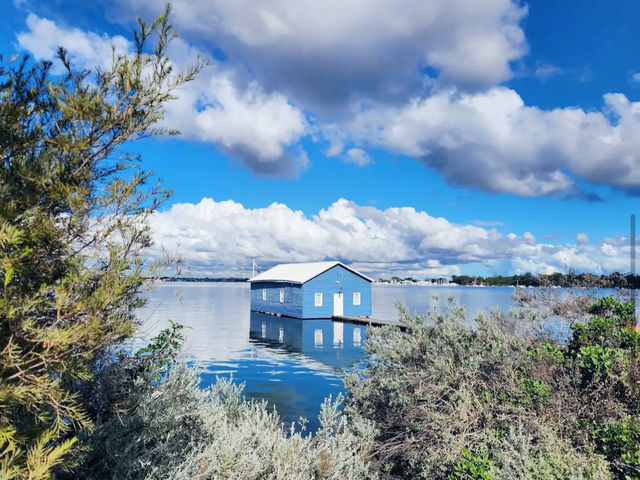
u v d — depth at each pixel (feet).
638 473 14.64
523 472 15.29
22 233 6.91
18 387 7.18
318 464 16.35
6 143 7.87
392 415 22.76
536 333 26.76
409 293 501.56
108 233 9.30
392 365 24.98
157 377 15.44
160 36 9.13
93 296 8.02
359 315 148.66
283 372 61.57
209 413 18.57
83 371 8.43
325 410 20.97
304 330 114.73
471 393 20.33
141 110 9.16
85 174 8.29
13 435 7.71
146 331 11.28
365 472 18.70
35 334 7.57
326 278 145.18
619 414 17.69
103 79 8.93
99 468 12.93
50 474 8.02
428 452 19.70
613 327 24.36
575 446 17.46
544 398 19.03
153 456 13.66
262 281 173.78
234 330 112.78
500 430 18.54
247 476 14.28
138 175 9.57
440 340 23.90
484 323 24.06
